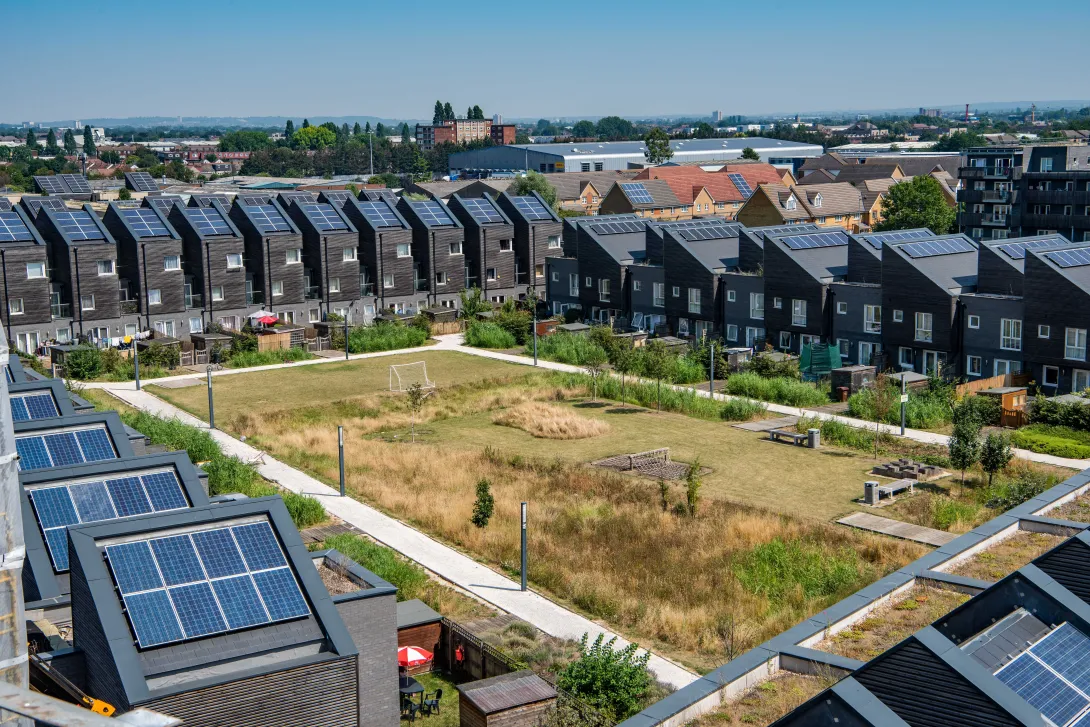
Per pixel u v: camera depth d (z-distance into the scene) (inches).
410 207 3599.9
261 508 866.1
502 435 2218.3
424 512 1659.7
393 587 878.4
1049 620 661.3
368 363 2923.2
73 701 724.0
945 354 2544.3
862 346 2721.5
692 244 3127.5
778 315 2859.3
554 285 3595.0
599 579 1380.4
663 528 1588.3
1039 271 2321.6
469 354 3038.9
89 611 774.5
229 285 3193.9
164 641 746.2
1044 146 4315.9
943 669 582.9
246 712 747.4
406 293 3548.2
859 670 613.9
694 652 1178.0
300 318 3341.5
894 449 2044.8
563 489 1803.6
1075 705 583.8
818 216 5196.9
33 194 6067.9
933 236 2928.2
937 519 1600.6
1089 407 2084.2
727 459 1998.0
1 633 406.6
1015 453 1958.7
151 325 3063.5
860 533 1553.9
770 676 770.2
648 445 2108.8
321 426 2290.8
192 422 2272.4
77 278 2918.3
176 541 823.1
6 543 407.8
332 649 787.4
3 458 406.3
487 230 3654.0
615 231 3449.8
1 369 407.8
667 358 2524.6
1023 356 2374.5
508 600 1338.6
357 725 798.5
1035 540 1033.5
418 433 2250.2
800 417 2282.2
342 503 1739.7
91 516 962.1
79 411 1487.5
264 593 806.5
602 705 962.7
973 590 902.4
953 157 7386.8
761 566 1406.3
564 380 2689.5
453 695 1097.4
